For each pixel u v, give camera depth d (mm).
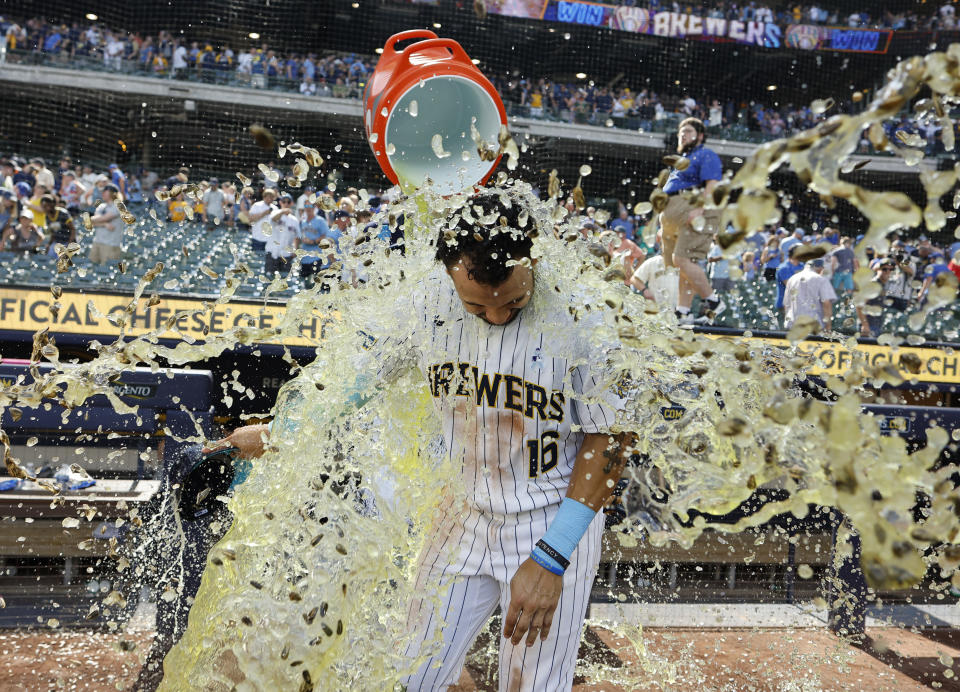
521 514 1570
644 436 1535
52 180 9953
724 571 3850
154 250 7945
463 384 1568
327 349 1719
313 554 1537
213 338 1759
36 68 13922
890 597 3789
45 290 5652
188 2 14305
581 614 1586
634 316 1562
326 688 1500
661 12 15641
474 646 3002
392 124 1974
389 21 15219
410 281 1667
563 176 14625
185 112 14320
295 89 14367
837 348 2721
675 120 15164
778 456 1283
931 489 1094
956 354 6121
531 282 1475
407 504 1671
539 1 15281
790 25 15688
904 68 909
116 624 2850
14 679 2416
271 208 7262
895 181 8203
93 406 2590
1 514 2795
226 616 1560
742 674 2820
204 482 2164
